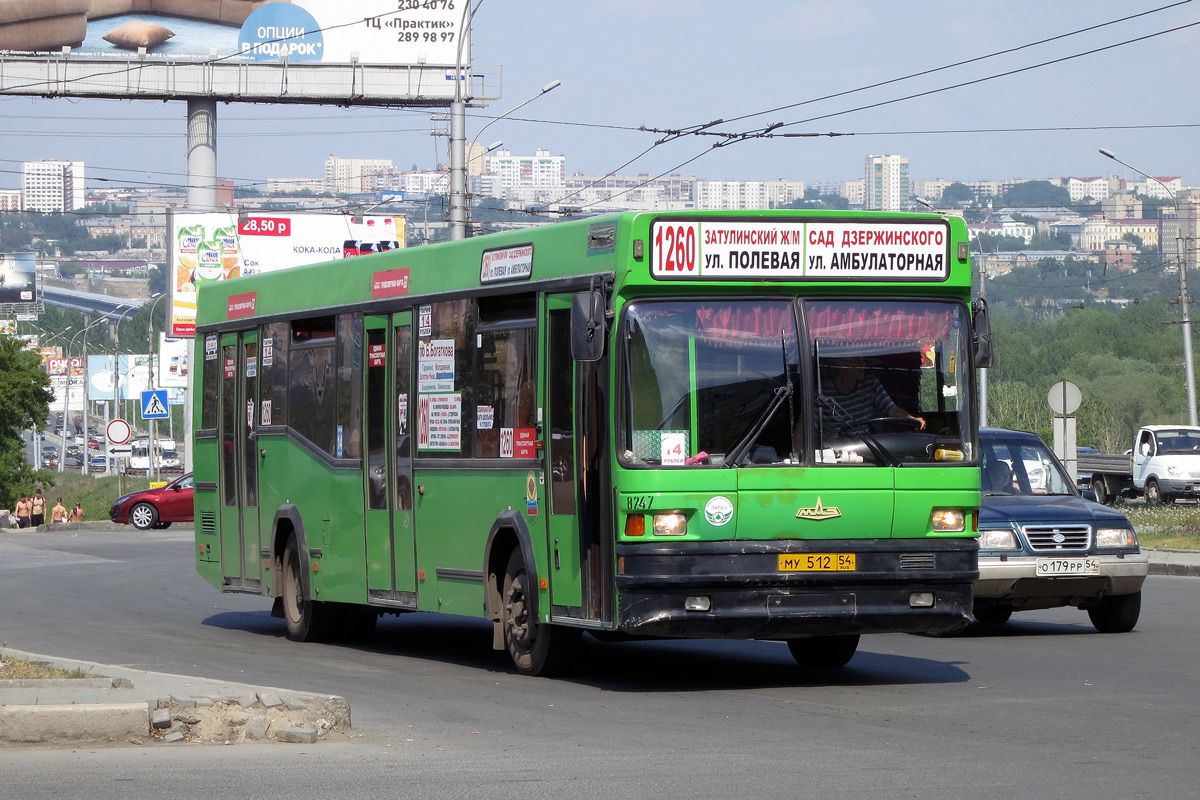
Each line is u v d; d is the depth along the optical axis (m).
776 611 20.45
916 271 21.53
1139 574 29.50
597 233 21.33
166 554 60.94
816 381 20.95
